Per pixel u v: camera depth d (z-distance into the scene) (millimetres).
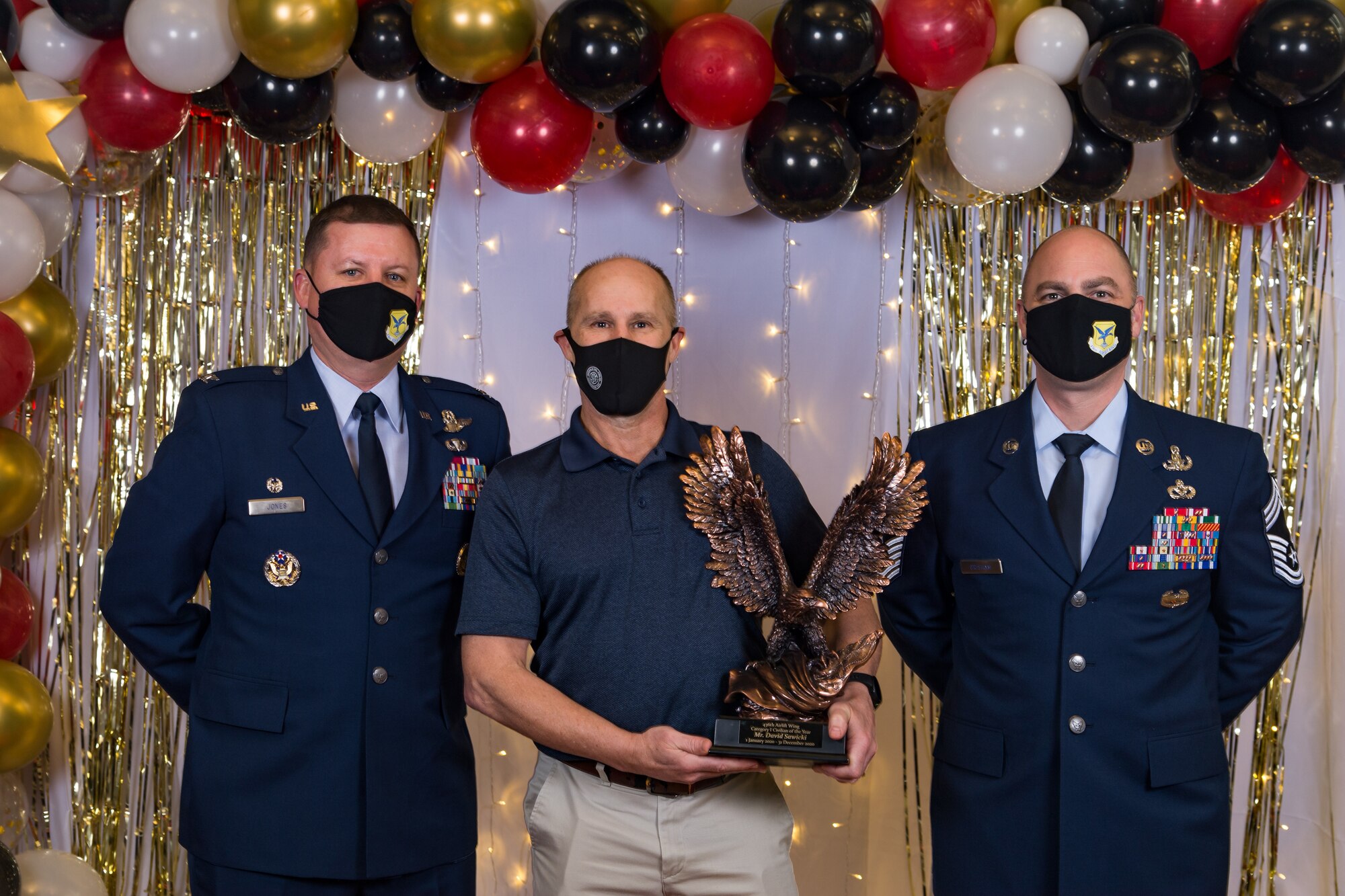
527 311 3146
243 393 2127
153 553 2053
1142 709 1965
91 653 2926
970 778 2051
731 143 2578
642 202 3162
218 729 2035
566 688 1886
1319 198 2953
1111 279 2039
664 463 1961
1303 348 2957
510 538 1920
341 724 2027
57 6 2355
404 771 2053
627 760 1755
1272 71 2273
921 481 1885
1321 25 2234
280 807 2004
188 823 2066
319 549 2053
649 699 1845
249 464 2072
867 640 1838
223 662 2051
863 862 3107
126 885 2920
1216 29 2365
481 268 3129
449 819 2113
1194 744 1979
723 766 1736
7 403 2381
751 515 1835
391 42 2408
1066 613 1988
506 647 1890
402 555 2088
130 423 2947
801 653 1839
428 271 3096
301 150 3020
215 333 2979
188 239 2977
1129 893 1947
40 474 2588
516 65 2459
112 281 2949
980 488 2109
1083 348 2004
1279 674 2934
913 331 3117
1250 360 2988
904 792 3068
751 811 1927
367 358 2084
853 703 1820
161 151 2650
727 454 1849
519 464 1975
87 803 2914
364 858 2021
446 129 3107
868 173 2588
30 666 2916
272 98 2418
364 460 2117
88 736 2920
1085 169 2510
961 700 2088
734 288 3166
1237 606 2080
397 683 2057
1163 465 2049
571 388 3158
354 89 2564
